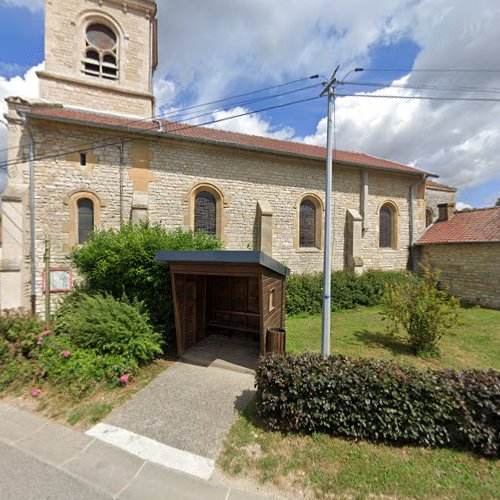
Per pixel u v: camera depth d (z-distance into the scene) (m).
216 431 3.54
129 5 12.04
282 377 3.58
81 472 2.88
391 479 2.72
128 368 4.88
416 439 3.18
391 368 3.51
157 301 6.34
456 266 12.94
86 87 11.44
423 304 6.01
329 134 5.67
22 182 8.53
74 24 11.21
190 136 10.54
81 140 9.18
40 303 8.64
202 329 7.18
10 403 4.23
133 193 9.73
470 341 7.07
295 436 3.39
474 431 3.03
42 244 8.70
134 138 9.77
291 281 10.82
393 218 14.88
